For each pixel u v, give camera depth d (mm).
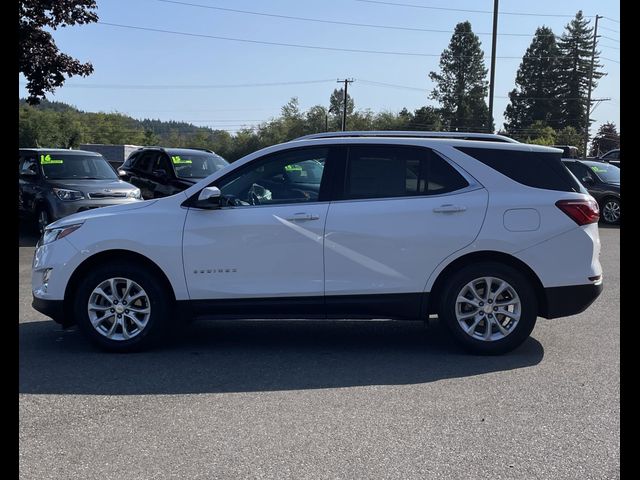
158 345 6320
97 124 103812
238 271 5863
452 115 79625
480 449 3949
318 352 6062
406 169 5898
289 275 5832
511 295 5758
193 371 5488
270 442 4066
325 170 5961
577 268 5719
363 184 5906
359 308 5832
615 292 8648
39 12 15023
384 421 4379
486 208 5715
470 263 5785
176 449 3986
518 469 3693
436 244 5715
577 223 5719
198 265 5875
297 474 3652
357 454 3893
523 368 5492
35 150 14008
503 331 5781
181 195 6059
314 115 83250
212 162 15828
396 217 5746
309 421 4391
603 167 18109
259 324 7246
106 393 4961
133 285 5953
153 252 5871
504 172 5836
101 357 5898
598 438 4086
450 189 5816
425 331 6852
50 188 12977
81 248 5930
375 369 5516
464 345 5812
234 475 3650
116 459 3861
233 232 5844
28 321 7320
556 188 5812
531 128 72562
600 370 5410
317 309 5852
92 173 14062
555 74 76062
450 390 4969
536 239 5680
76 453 3945
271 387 5078
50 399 4836
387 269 5766
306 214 5793
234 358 5871
